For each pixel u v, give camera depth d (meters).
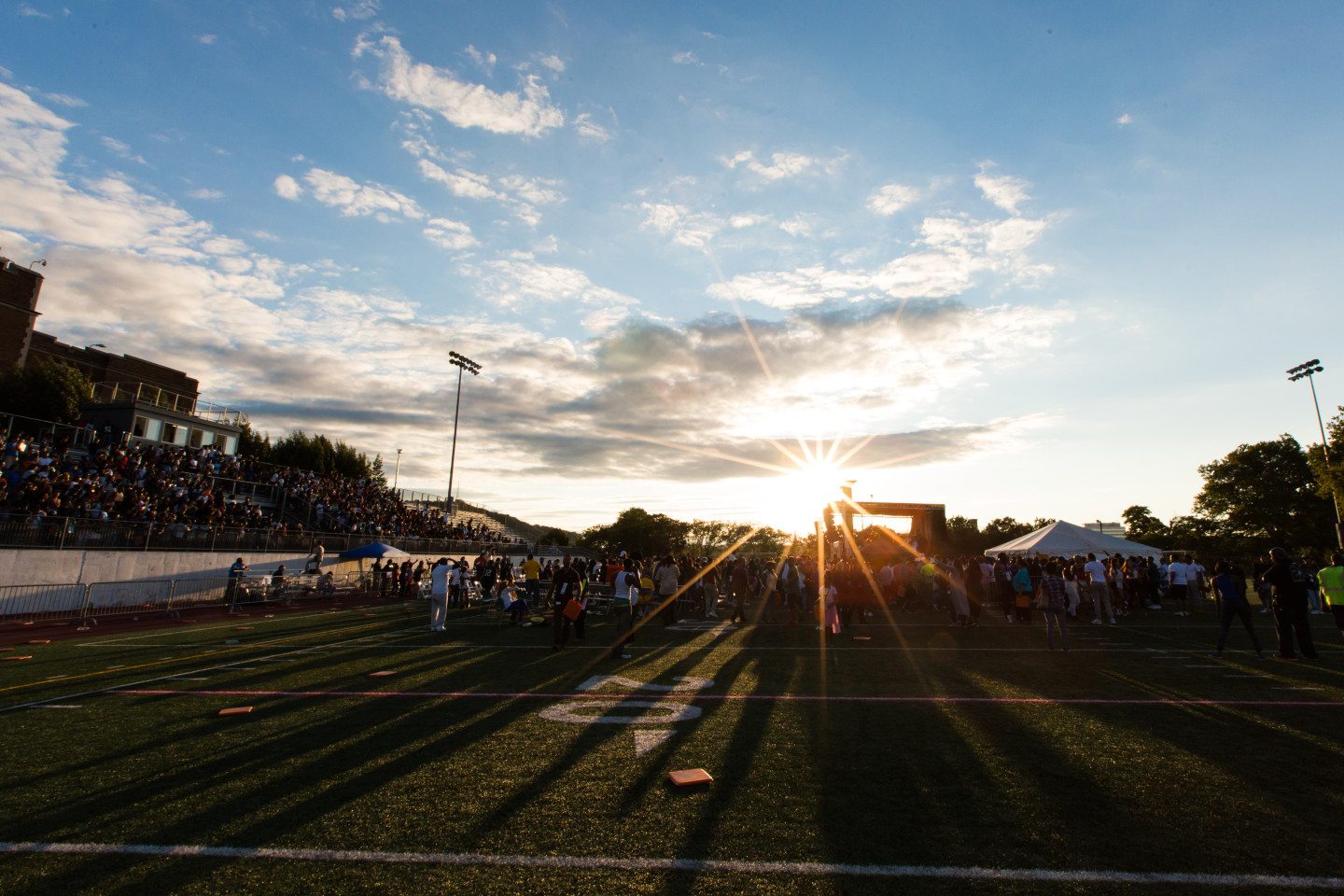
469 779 5.20
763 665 10.57
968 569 19.36
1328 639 13.62
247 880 3.62
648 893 3.46
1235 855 3.87
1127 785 5.04
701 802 4.72
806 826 4.30
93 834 4.22
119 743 6.23
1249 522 51.91
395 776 5.29
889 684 9.01
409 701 8.01
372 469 67.38
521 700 8.05
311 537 28.88
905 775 5.28
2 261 39.09
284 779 5.21
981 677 9.55
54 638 14.38
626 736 6.41
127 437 30.77
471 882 3.58
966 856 3.88
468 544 43.62
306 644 13.36
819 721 6.97
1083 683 9.03
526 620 18.23
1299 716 7.13
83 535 19.52
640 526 88.62
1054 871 3.69
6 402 32.47
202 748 6.07
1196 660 10.99
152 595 20.02
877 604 21.09
